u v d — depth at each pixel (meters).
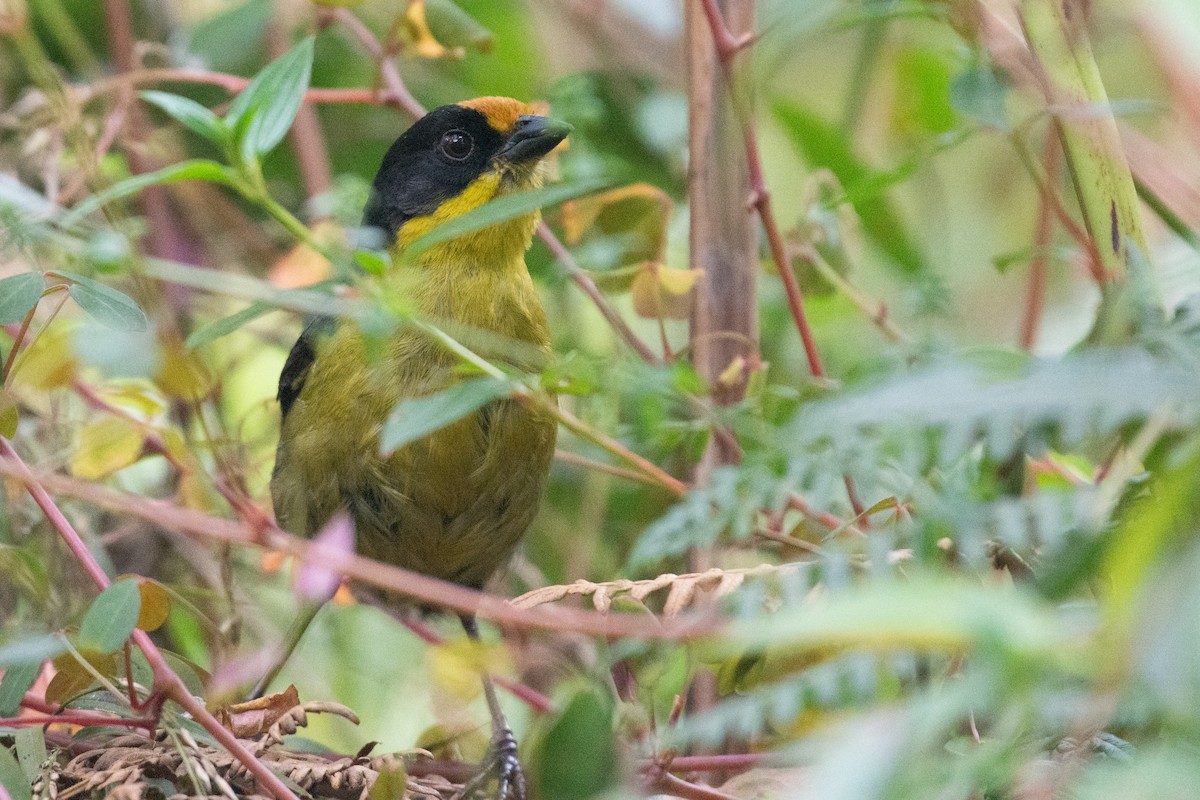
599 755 4.64
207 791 5.01
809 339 7.43
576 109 8.91
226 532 4.92
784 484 4.77
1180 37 3.07
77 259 6.52
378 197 9.10
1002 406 3.16
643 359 8.18
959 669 4.36
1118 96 8.79
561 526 9.62
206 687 5.88
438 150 8.76
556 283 8.64
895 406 3.27
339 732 9.15
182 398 6.12
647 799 5.07
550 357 8.46
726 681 5.07
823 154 8.97
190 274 5.12
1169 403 3.15
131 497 5.16
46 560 7.62
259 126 5.00
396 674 9.30
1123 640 2.64
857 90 9.09
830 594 4.46
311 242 5.11
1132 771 2.72
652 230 8.45
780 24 6.30
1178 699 2.59
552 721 4.70
